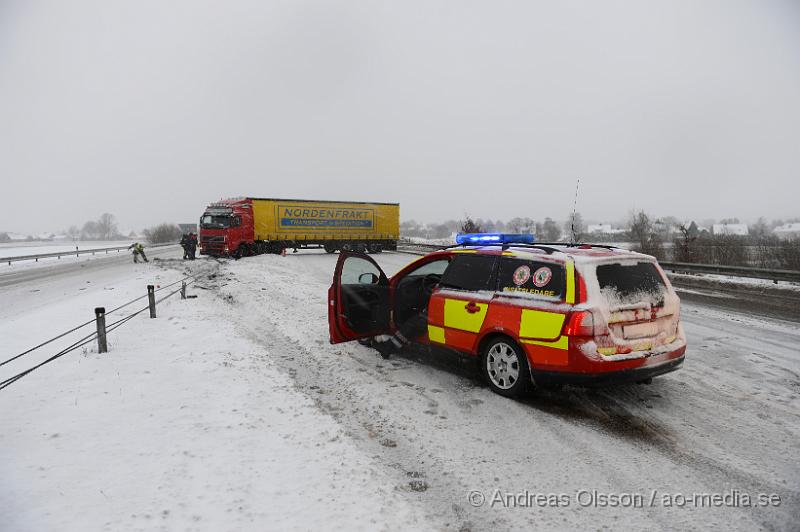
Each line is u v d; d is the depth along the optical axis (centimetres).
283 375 579
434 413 468
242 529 285
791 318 987
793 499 327
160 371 590
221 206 2964
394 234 3862
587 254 478
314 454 380
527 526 298
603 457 384
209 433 416
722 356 679
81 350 703
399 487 337
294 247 3400
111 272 2255
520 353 488
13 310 1212
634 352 459
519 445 404
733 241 2594
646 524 301
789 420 454
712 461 378
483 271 540
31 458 373
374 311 662
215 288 1455
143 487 331
